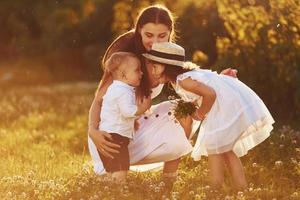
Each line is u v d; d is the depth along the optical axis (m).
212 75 7.94
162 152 8.15
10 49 40.47
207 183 8.22
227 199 7.25
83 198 7.57
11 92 28.30
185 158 9.70
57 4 39.03
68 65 37.41
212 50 17.91
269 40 13.66
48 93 26.77
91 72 35.97
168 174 8.34
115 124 8.05
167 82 8.67
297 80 13.98
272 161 9.28
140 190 7.80
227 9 13.95
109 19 35.47
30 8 40.34
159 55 7.92
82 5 36.62
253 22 13.76
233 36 14.33
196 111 7.84
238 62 14.41
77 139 13.46
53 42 37.75
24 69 37.38
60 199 7.55
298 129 13.02
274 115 14.68
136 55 8.30
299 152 9.44
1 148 12.07
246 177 8.50
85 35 36.94
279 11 12.52
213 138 7.74
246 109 7.75
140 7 18.55
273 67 14.25
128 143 8.13
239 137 7.76
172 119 8.19
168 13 8.34
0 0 41.38
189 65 8.03
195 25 18.16
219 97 7.79
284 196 7.61
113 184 7.84
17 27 40.38
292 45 13.03
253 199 7.41
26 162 10.48
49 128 15.63
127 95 7.99
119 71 8.09
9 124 16.72
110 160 8.05
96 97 8.48
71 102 22.00
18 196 7.66
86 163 9.29
